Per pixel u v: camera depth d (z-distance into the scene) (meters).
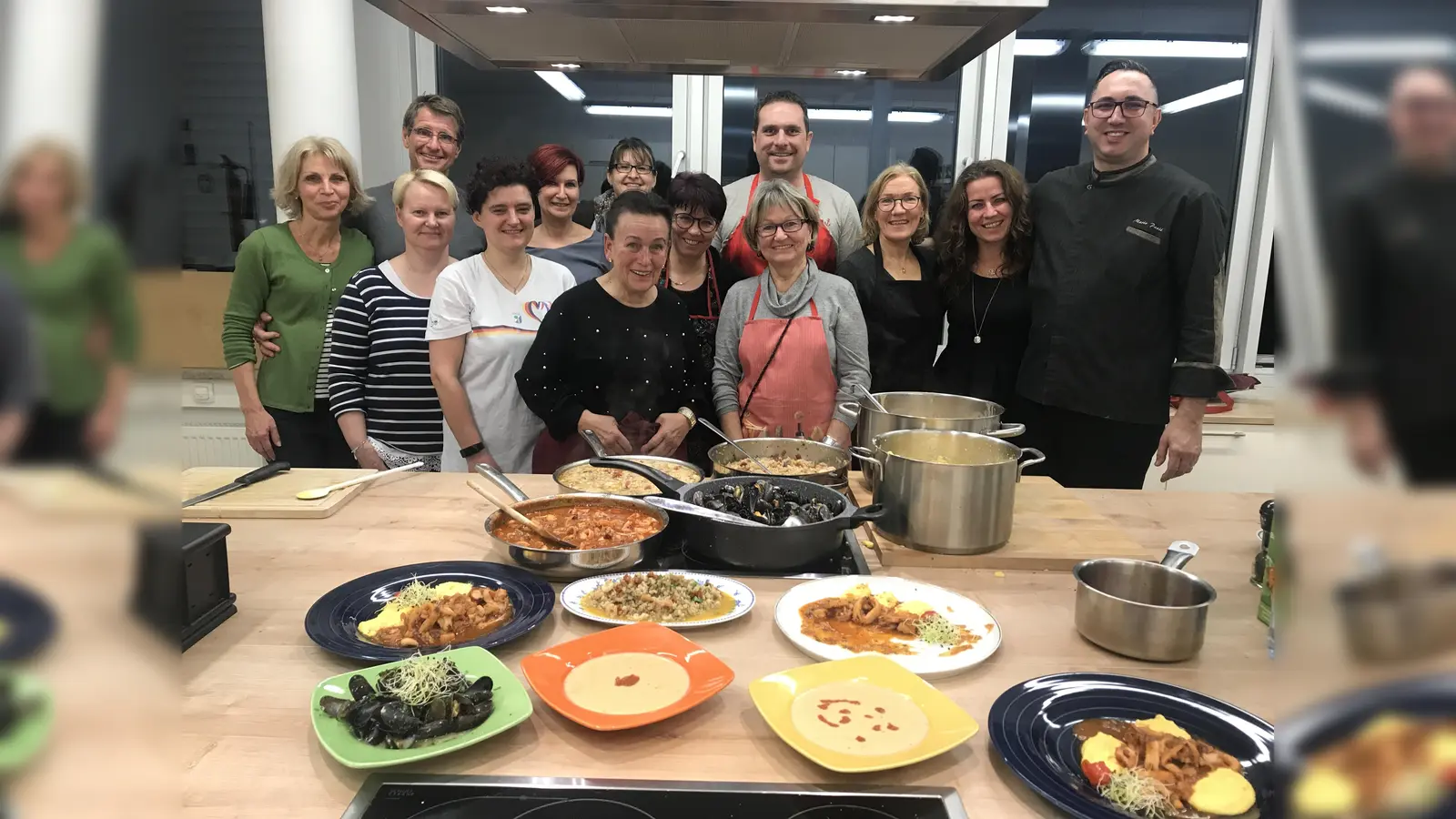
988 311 2.77
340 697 0.95
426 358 2.59
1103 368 2.53
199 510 1.62
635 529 1.48
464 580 1.31
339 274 2.79
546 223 2.99
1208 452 3.38
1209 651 1.16
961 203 2.72
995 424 1.84
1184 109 3.63
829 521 1.37
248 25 3.35
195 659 1.09
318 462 2.87
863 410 1.94
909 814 0.82
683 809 0.81
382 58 3.60
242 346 2.76
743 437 2.50
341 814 0.80
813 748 0.88
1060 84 3.65
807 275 2.53
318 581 1.34
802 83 3.71
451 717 0.90
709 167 3.76
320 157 2.66
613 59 2.02
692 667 1.04
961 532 1.43
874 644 1.14
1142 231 2.43
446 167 2.99
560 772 0.87
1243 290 3.65
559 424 2.25
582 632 1.20
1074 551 1.47
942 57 1.88
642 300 2.35
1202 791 0.82
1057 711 0.97
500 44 1.87
